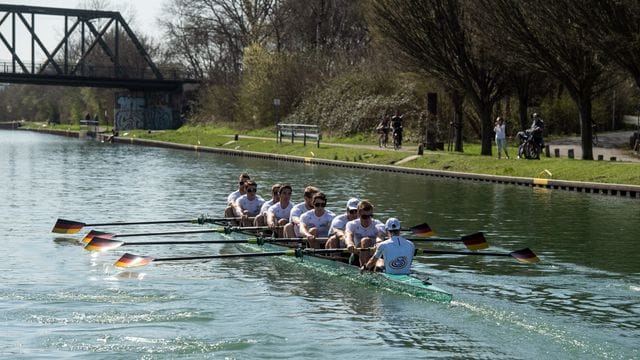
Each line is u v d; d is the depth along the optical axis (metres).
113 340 17.16
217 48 111.19
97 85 102.44
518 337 17.22
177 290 20.94
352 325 18.03
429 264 23.72
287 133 78.25
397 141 62.81
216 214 34.47
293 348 16.72
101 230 30.41
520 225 30.64
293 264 23.81
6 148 86.31
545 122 73.19
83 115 151.00
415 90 71.25
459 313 18.69
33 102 179.12
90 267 23.64
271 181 48.12
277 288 21.08
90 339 17.20
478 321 18.16
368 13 57.97
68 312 19.02
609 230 29.34
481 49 52.34
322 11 97.00
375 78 77.94
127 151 81.56
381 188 43.62
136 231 30.27
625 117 83.12
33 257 24.95
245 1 104.94
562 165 45.78
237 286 21.33
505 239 27.72
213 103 103.38
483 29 47.91
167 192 42.91
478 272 22.66
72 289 21.03
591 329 17.64
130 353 16.44
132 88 108.69
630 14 40.12
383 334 17.47
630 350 16.45
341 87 81.38
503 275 22.28
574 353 16.30
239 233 27.55
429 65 54.00
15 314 18.81
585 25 41.34
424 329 17.73
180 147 85.25
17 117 184.62
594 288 20.88
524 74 57.72
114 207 36.69
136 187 45.41
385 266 20.56
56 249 26.27
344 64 86.25
